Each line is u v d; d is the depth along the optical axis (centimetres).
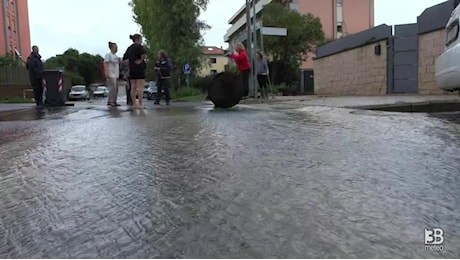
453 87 612
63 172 331
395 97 1167
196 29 3031
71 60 7850
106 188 284
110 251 188
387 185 275
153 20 3058
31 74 1320
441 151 376
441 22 1345
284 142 435
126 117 767
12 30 4234
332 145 414
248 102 1209
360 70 1812
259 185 279
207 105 1202
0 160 388
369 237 196
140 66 1050
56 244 198
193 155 379
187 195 262
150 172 321
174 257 179
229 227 210
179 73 2961
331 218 219
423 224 212
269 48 3612
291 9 4222
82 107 1219
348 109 811
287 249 184
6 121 777
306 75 3175
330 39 4247
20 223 226
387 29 1600
